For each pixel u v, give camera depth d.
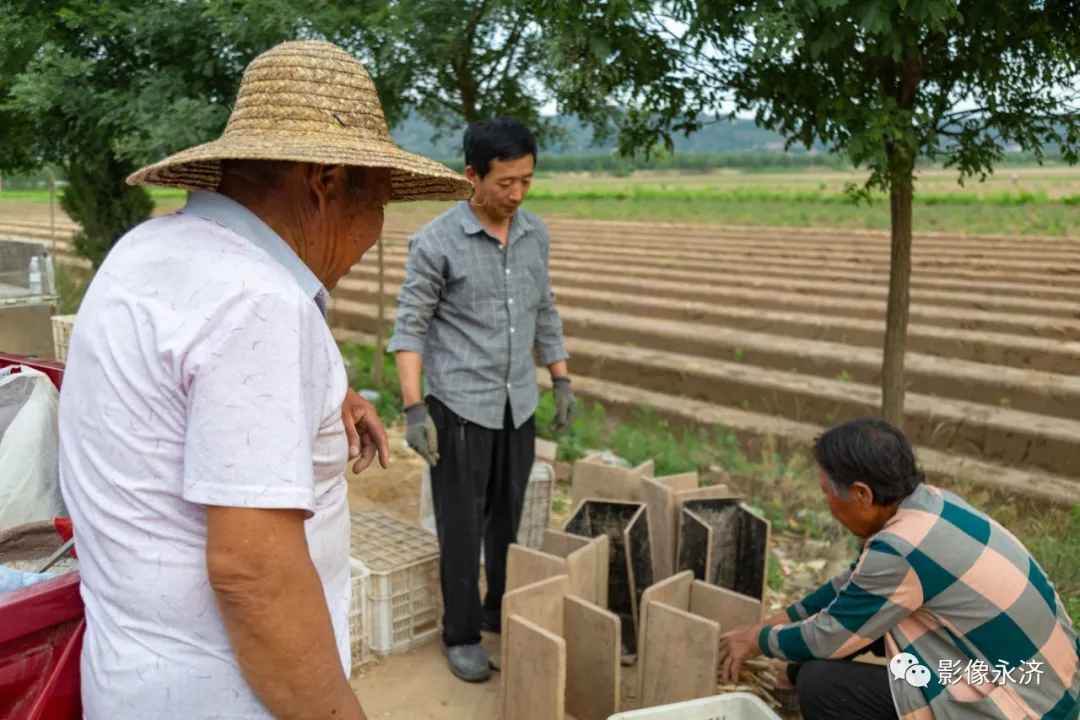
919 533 2.33
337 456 1.41
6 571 1.63
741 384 7.31
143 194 8.81
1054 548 4.37
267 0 4.77
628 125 4.70
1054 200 29.52
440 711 3.12
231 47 5.36
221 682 1.27
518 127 3.02
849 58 3.87
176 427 1.23
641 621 2.99
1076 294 9.84
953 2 3.21
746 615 3.08
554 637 2.73
